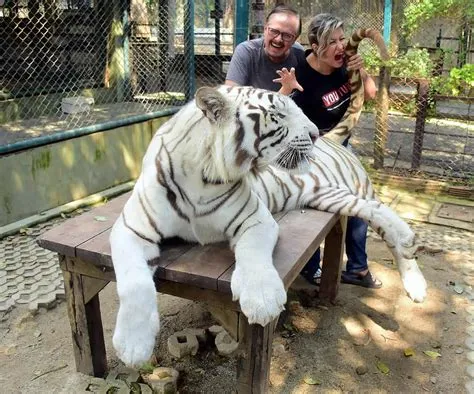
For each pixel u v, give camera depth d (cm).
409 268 280
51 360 271
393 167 561
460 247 410
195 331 282
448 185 516
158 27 676
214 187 200
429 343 290
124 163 530
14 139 502
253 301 175
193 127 197
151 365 261
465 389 256
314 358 276
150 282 191
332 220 264
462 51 640
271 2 623
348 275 346
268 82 333
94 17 677
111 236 209
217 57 743
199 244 220
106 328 296
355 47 308
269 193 259
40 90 630
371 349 285
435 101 565
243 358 209
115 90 695
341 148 314
